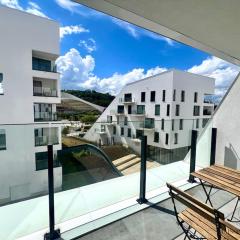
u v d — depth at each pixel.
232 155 3.58
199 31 2.08
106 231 2.09
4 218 2.16
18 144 2.41
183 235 2.03
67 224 2.17
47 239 1.94
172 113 17.70
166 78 18.00
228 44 2.43
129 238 1.99
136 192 2.85
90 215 2.35
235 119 3.54
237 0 1.50
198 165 4.04
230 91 3.66
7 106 13.67
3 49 13.41
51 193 1.96
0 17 13.20
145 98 19.73
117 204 2.59
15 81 13.88
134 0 1.54
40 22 14.66
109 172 3.19
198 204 1.43
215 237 1.44
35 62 15.35
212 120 3.92
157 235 2.03
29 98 14.38
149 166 3.30
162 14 1.75
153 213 2.41
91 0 1.56
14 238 1.97
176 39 2.35
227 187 1.99
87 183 2.89
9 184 2.40
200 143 4.02
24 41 14.10
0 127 2.43
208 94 22.41
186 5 1.59
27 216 2.20
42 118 13.14
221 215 1.26
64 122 2.86
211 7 1.61
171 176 3.56
